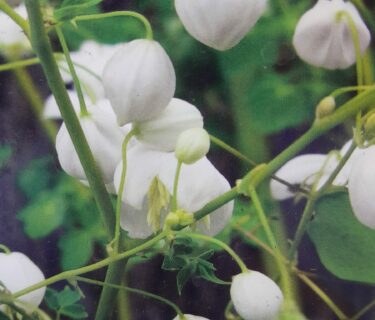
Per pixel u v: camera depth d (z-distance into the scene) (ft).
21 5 0.64
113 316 0.69
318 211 0.60
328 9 0.61
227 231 0.70
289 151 0.50
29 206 0.74
